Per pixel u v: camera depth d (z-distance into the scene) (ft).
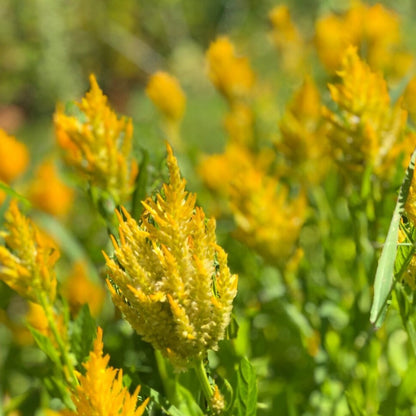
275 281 3.22
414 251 2.34
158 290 2.21
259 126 4.36
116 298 2.23
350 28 3.25
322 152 3.02
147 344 2.63
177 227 2.19
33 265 2.50
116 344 2.78
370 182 2.73
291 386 2.90
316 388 2.97
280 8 4.54
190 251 2.21
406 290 2.47
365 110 2.63
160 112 3.66
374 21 3.33
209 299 2.20
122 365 2.68
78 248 3.23
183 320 2.19
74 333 2.56
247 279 3.29
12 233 2.49
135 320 2.23
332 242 3.20
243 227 2.90
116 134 2.63
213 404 2.30
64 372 2.57
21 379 3.43
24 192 3.42
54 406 2.93
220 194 3.37
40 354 3.34
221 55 3.69
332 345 2.97
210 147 7.83
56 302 2.64
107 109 2.62
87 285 3.09
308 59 4.62
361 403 2.85
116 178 2.64
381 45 3.34
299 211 2.92
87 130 2.61
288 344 3.20
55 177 3.29
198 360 2.27
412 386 2.67
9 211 2.50
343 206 3.29
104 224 2.72
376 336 2.84
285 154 3.05
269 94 4.75
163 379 2.58
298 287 3.09
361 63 2.63
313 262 3.54
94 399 2.12
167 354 2.24
